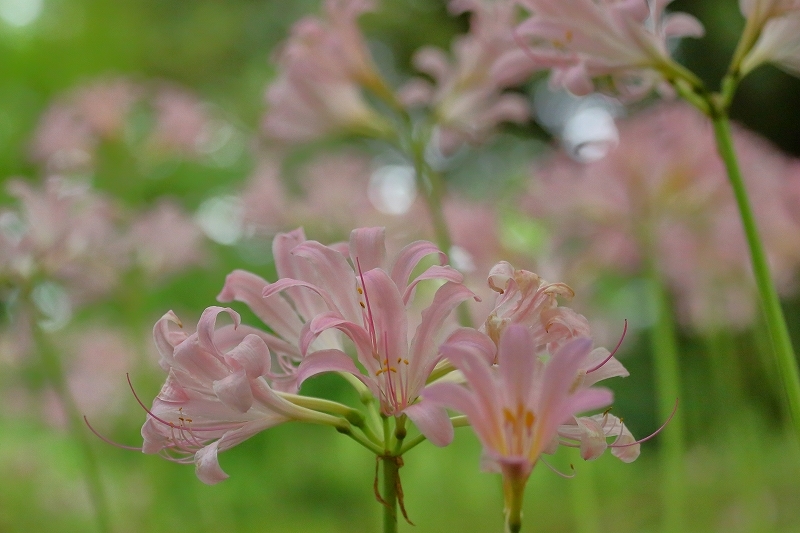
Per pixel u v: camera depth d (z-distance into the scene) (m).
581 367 1.16
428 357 1.16
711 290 2.37
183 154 2.78
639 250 2.13
